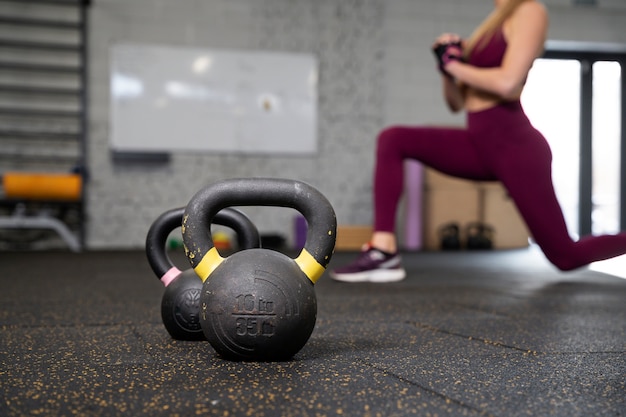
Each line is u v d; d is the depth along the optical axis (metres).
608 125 6.57
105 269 3.38
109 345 1.21
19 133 5.56
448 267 3.77
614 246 2.50
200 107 5.86
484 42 2.47
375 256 2.79
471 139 2.56
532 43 2.35
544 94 6.50
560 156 6.50
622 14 6.55
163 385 0.89
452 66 2.45
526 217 2.48
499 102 2.46
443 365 1.06
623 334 1.44
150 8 5.77
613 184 6.53
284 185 1.02
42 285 2.55
